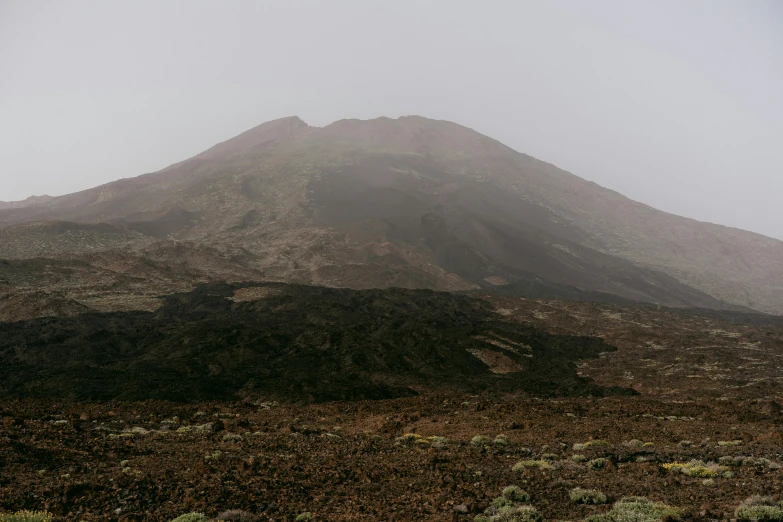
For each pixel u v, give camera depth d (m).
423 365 72.44
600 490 18.06
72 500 15.82
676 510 15.05
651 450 25.41
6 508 14.80
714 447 26.33
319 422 37.25
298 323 93.25
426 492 18.20
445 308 115.25
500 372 74.69
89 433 25.06
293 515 15.69
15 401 36.47
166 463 20.69
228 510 15.16
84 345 74.12
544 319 112.12
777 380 62.28
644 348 88.19
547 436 30.73
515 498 17.14
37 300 93.38
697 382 64.25
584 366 79.25
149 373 60.69
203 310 104.06
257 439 27.20
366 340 80.50
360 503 16.97
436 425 35.56
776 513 14.20
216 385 57.94
